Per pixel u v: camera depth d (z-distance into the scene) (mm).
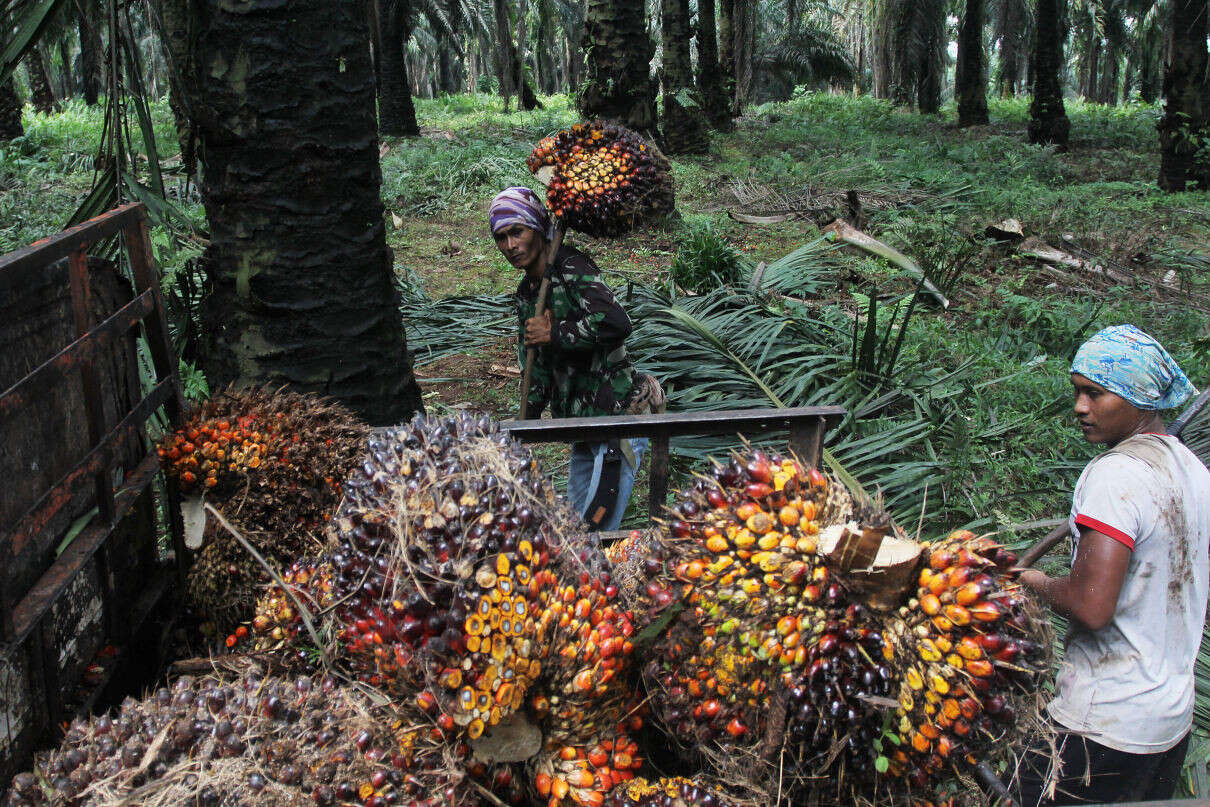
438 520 1568
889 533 1710
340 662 2051
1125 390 2207
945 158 15391
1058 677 2402
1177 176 12641
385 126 18375
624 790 1712
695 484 1739
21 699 1802
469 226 11070
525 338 3473
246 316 3512
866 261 8906
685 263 7785
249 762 1621
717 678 1629
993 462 4812
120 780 1594
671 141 15312
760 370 5992
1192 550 2219
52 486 1849
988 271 8938
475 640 1517
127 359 2352
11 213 9992
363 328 3613
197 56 3354
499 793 1743
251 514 2357
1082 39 47719
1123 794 2305
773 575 1557
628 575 2006
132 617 2344
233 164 3396
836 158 14984
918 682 1496
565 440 2785
